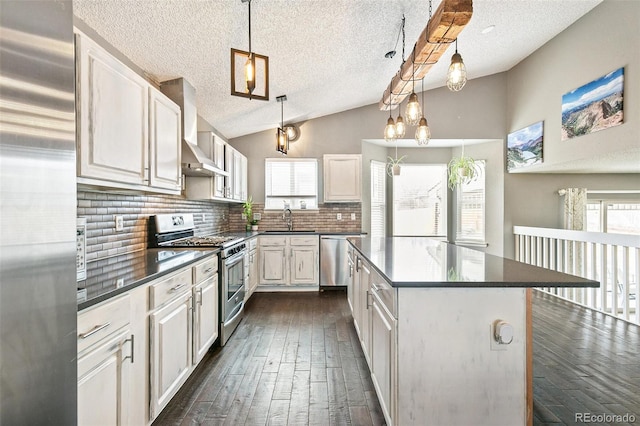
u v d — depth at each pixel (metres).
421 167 6.11
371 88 4.59
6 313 0.66
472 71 5.11
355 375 2.38
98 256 2.15
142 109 2.02
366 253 2.39
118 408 1.41
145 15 2.06
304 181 5.46
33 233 0.72
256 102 4.01
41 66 0.74
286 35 2.77
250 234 4.57
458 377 1.53
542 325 3.34
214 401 2.06
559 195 5.39
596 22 3.73
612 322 3.42
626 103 3.40
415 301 1.53
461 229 5.95
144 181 2.04
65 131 0.81
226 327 2.95
